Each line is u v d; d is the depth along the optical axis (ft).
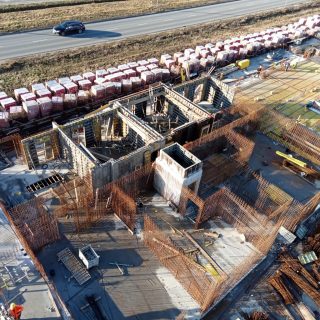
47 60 132.77
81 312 62.64
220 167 94.89
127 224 77.46
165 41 160.76
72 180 84.17
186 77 132.05
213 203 79.41
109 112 92.43
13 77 121.19
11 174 86.17
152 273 69.72
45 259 69.82
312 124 117.39
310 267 73.97
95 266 69.51
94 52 143.02
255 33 168.55
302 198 89.92
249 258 73.10
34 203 74.33
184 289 67.72
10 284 64.49
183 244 75.66
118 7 191.72
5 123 96.48
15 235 71.72
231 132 96.94
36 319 60.39
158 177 83.20
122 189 80.64
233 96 110.42
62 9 179.42
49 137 86.02
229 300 67.05
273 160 100.89
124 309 63.93
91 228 76.23
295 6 228.63
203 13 200.13
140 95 100.53
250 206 85.40
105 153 93.81
